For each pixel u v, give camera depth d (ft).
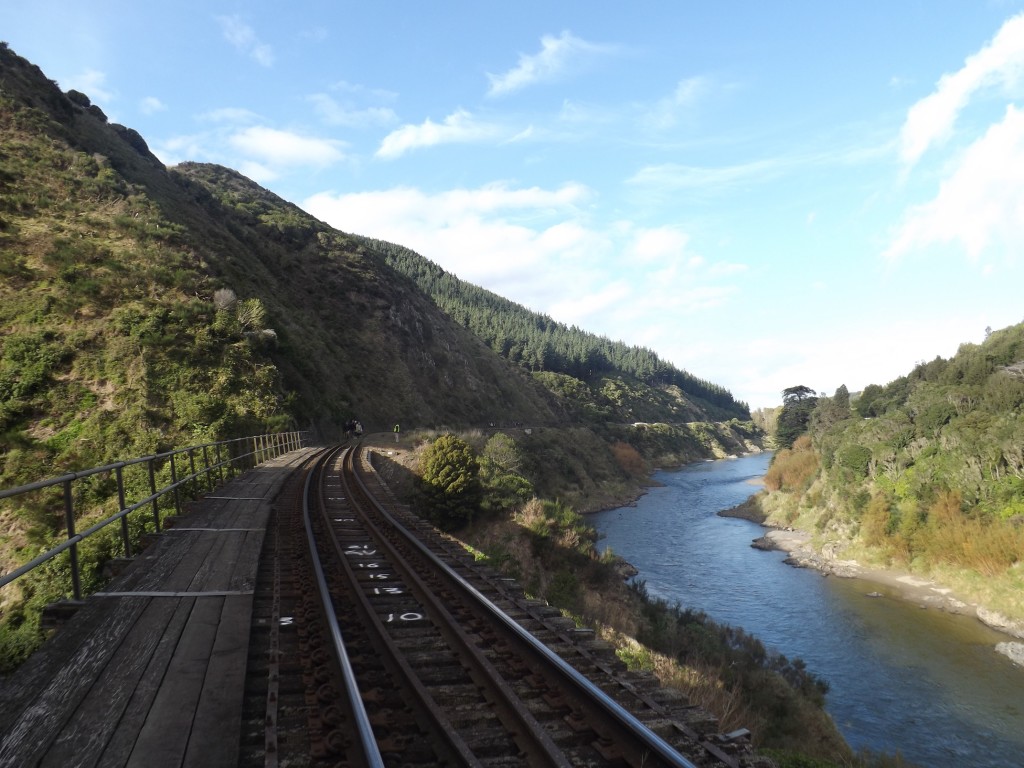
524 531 108.99
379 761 11.22
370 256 374.22
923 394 186.19
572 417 438.81
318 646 18.58
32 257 121.29
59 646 16.78
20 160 158.20
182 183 280.92
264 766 11.95
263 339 136.36
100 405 93.50
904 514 144.15
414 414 269.03
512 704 15.31
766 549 159.53
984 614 106.11
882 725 68.74
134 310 115.65
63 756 11.51
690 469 396.78
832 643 94.68
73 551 20.22
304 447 130.00
